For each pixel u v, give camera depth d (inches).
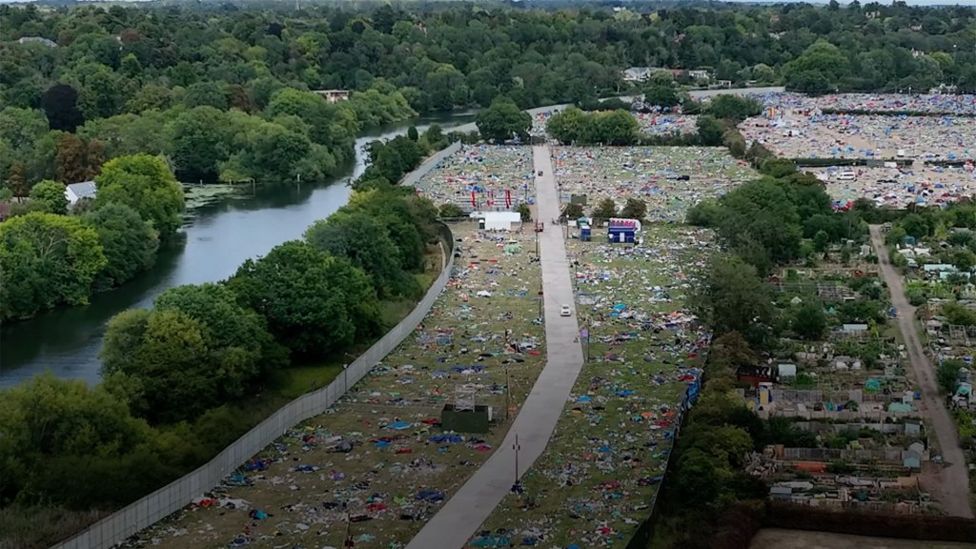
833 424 7608.3
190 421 7288.4
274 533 5964.6
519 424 7613.2
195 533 5954.7
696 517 6181.1
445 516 6190.9
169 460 6476.4
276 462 6943.9
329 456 7052.2
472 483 6638.8
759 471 6747.1
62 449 6368.1
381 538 5925.2
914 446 7076.8
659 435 7391.7
